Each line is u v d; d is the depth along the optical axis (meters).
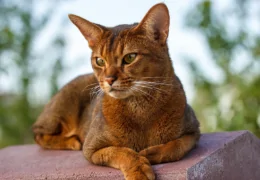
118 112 1.14
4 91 2.16
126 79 1.12
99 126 1.16
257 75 1.66
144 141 1.15
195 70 1.71
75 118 1.36
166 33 1.15
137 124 1.14
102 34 1.16
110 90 1.12
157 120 1.14
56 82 2.05
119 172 1.10
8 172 1.20
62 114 1.37
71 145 1.35
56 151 1.35
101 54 1.15
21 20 2.04
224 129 1.65
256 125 1.64
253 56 1.68
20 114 2.06
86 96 1.36
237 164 1.21
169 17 1.15
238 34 1.71
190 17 1.72
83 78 1.38
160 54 1.14
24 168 1.22
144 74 1.13
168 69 1.15
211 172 1.12
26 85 2.06
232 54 1.70
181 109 1.15
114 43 1.13
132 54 1.12
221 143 1.19
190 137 1.16
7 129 2.06
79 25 1.19
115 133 1.14
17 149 1.43
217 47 1.70
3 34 1.99
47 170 1.17
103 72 1.14
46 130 1.38
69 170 1.15
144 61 1.13
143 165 1.08
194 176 1.07
